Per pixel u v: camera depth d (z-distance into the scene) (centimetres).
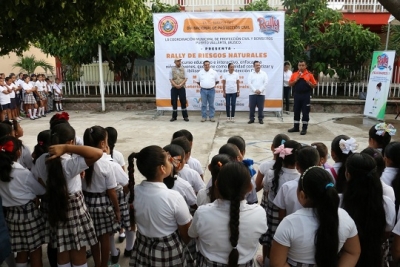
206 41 1002
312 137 783
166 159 225
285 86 1072
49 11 342
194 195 271
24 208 264
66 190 253
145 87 1191
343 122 950
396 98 1093
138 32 1123
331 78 1173
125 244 355
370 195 213
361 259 215
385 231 227
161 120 995
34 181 270
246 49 995
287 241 185
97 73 1261
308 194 185
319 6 1146
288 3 1177
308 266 185
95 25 387
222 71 1015
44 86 1116
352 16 1291
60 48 1113
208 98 960
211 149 689
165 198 218
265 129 870
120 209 318
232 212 189
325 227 179
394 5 295
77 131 866
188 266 241
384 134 316
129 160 230
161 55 1016
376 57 942
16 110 1048
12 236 265
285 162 277
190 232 206
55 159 249
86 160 245
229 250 196
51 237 272
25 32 347
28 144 742
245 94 1022
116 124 944
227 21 987
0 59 1576
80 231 265
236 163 198
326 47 1125
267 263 294
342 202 221
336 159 284
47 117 1093
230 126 906
